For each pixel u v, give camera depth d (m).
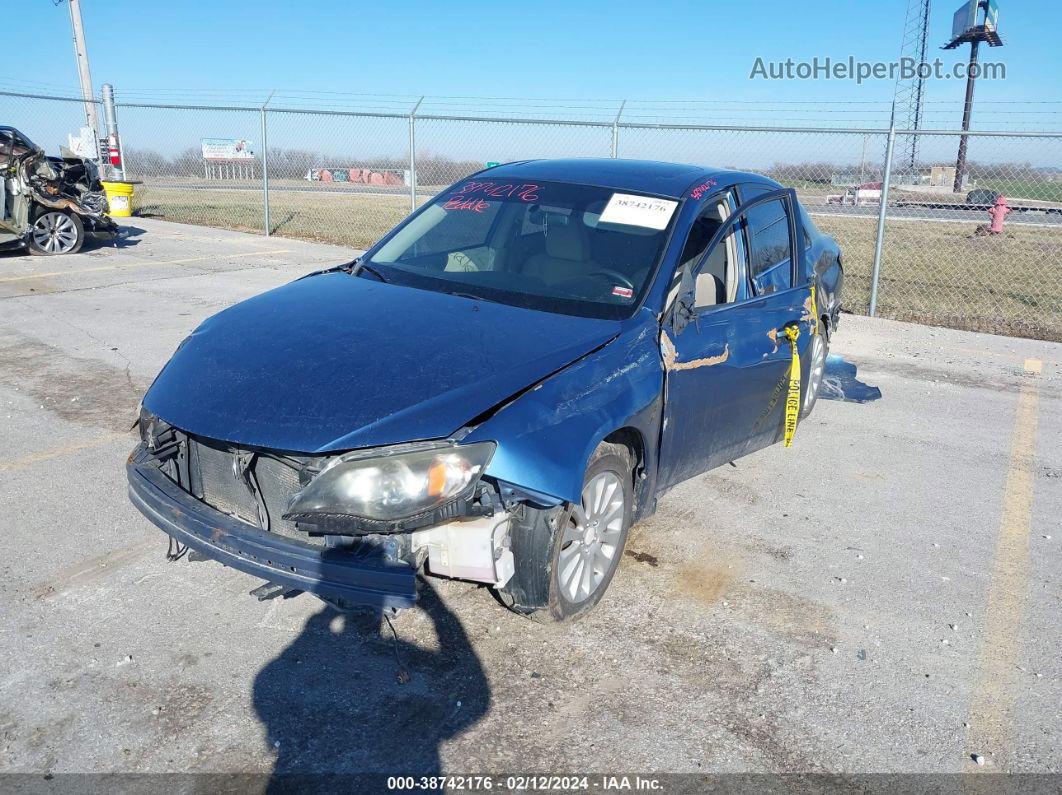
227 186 22.47
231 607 3.53
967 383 7.69
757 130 11.35
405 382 3.01
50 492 4.51
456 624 3.48
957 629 3.66
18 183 11.98
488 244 4.27
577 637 3.44
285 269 11.93
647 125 12.08
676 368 3.73
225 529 2.96
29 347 7.28
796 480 5.25
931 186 19.41
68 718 2.86
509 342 3.33
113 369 6.73
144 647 3.25
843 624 3.65
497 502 2.93
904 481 5.32
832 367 7.95
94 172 13.67
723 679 3.23
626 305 3.74
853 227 22.77
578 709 3.02
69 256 12.40
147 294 9.76
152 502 3.17
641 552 4.19
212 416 2.98
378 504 2.73
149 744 2.76
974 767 2.83
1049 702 3.19
